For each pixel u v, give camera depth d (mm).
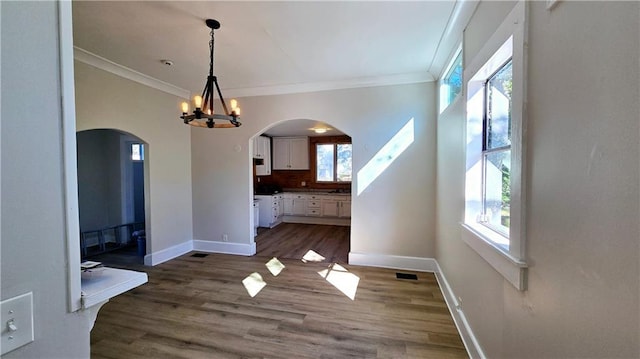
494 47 1542
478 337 1861
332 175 7461
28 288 604
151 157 3902
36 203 615
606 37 762
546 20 1054
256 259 4223
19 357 592
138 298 2900
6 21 557
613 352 750
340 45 2750
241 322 2432
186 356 1992
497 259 1473
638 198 669
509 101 1625
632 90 681
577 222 886
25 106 591
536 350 1139
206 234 4625
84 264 961
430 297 2912
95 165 5121
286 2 2037
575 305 899
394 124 3746
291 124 5953
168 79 3809
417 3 2047
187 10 2141
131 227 5328
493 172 1874
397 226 3799
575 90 890
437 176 3484
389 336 2223
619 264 727
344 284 3260
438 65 3186
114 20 2289
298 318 2496
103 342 2154
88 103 3086
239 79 3801
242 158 4418
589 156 831
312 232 6137
